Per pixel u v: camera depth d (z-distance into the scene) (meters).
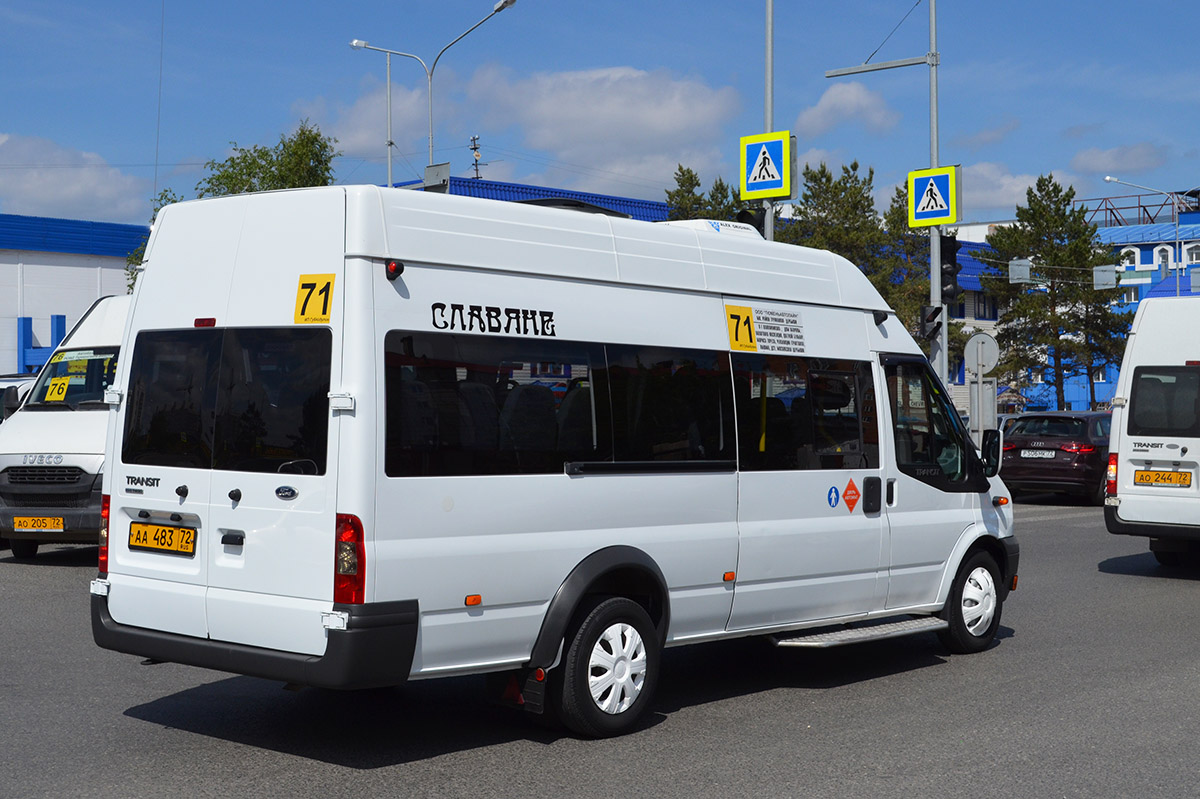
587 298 6.66
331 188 5.90
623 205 43.12
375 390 5.69
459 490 5.93
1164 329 13.52
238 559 5.95
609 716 6.52
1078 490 21.80
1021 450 22.44
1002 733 6.70
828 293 8.14
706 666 8.60
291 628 5.73
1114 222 82.75
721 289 7.41
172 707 7.02
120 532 6.46
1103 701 7.49
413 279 5.91
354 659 5.55
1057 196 51.62
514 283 6.33
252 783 5.63
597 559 6.46
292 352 5.88
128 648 6.32
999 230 53.34
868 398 8.24
